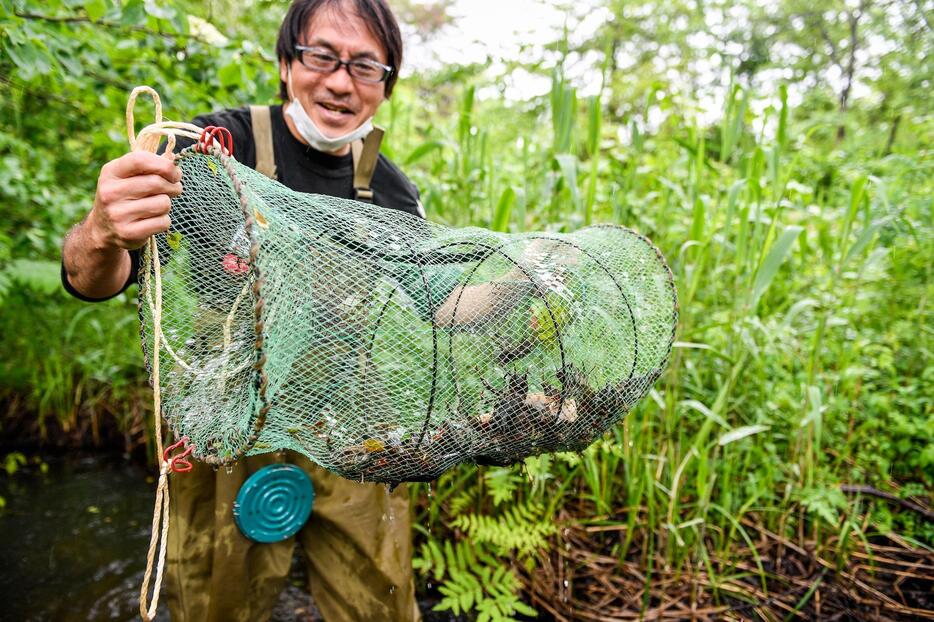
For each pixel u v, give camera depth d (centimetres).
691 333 235
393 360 116
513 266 128
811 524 251
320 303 111
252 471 151
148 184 89
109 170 89
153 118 262
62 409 331
